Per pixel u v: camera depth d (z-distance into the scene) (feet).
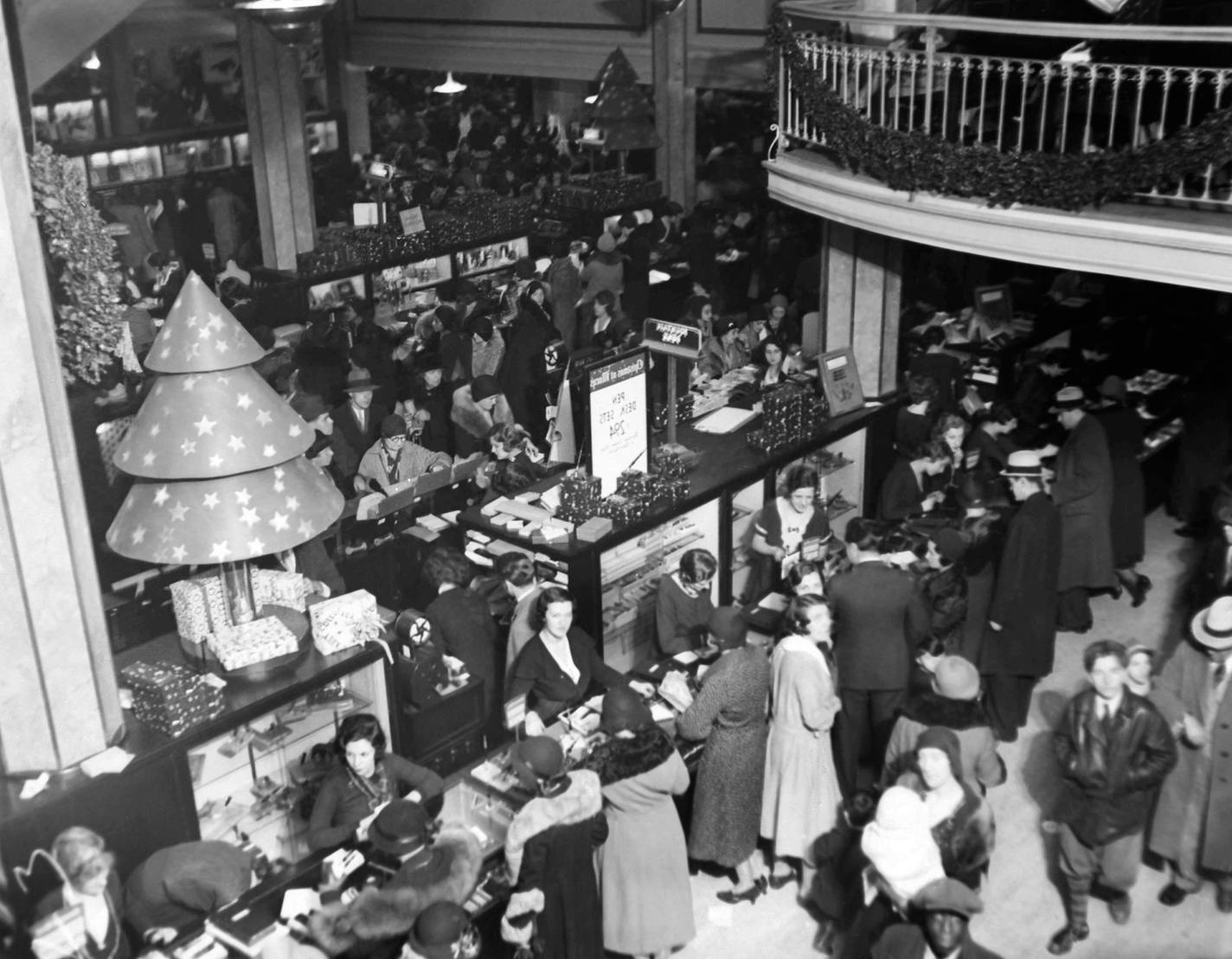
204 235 61.46
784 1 31.50
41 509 17.71
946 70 26.91
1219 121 22.43
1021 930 20.70
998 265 46.01
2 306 17.31
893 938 15.90
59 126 66.18
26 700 17.87
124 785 18.56
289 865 19.01
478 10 72.69
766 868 22.18
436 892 16.24
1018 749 24.98
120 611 27.37
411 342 45.42
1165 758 18.80
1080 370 36.70
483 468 31.07
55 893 16.42
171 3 68.23
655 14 64.59
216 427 19.30
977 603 24.47
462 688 22.65
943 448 29.37
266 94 50.60
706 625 24.06
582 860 17.90
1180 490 33.24
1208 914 20.86
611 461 26.21
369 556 29.14
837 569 27.30
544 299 46.47
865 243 32.35
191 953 16.94
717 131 65.41
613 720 18.94
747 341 37.65
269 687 20.04
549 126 73.15
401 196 58.08
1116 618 29.37
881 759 22.66
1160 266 23.35
